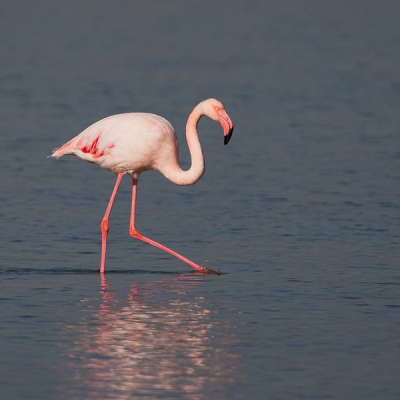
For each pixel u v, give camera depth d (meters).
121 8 83.38
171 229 14.97
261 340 8.58
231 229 14.92
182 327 9.02
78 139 12.59
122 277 11.53
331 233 14.52
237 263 12.43
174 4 87.25
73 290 10.70
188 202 17.44
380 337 8.71
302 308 9.85
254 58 49.53
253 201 17.41
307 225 15.20
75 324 9.08
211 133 26.91
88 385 7.25
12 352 8.09
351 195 17.92
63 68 44.19
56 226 14.99
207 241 14.00
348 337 8.70
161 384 7.30
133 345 8.36
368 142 24.98
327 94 35.84
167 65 45.91
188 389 7.19
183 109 31.22
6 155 22.34
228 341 8.53
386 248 13.37
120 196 18.14
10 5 84.25
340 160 22.14
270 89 37.25
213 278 11.49
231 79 40.50
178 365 7.79
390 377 7.53
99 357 7.98
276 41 59.03
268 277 11.51
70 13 78.81
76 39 59.12
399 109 31.81
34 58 48.38
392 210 16.48
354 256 12.80
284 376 7.53
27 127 26.86
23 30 64.62
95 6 84.94
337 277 11.45
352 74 42.97
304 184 19.14
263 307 9.91
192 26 69.06
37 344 8.35
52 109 30.75
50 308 9.74
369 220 15.59
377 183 19.20
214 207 16.91
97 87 37.31
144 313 9.58
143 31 65.12
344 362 7.91
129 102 32.84
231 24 70.81
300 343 8.49
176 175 12.38
